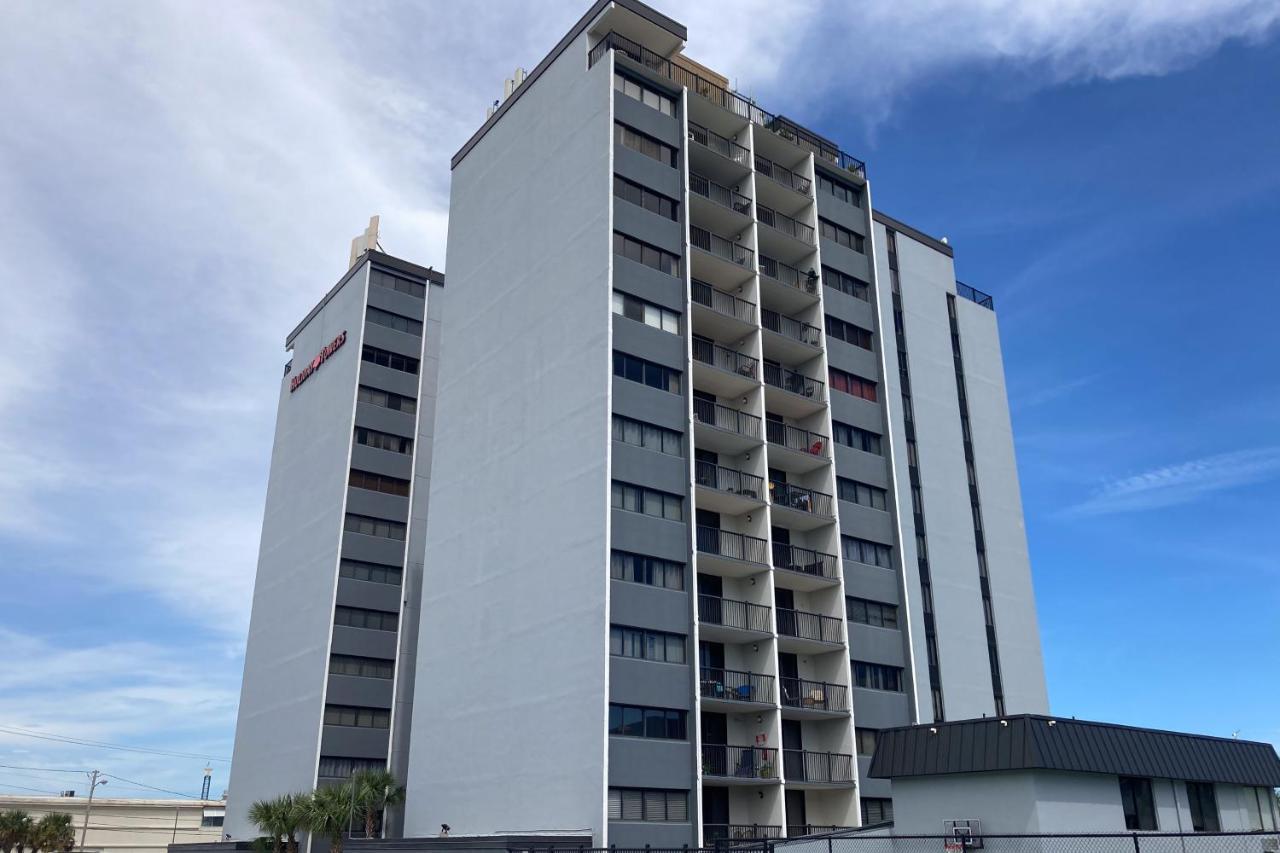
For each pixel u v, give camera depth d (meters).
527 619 43.84
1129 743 29.27
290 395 79.44
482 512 48.81
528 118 53.50
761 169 56.88
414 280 74.62
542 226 50.09
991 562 60.66
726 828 42.16
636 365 44.62
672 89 50.69
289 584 70.56
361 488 67.62
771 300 54.75
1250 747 34.16
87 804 91.62
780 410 53.03
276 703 67.19
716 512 47.69
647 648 40.75
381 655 64.81
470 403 52.06
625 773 38.22
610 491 41.62
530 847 32.12
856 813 45.19
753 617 45.50
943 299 65.62
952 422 62.25
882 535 53.56
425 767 47.62
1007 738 27.23
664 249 47.56
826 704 47.06
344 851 44.00
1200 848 28.33
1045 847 26.08
